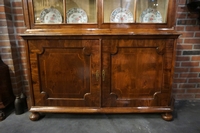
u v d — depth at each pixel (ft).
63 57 3.88
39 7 4.04
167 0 3.77
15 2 4.65
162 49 3.76
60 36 3.67
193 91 5.28
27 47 3.80
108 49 3.77
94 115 4.58
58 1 4.16
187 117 4.44
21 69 5.14
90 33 3.66
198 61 5.08
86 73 3.96
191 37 4.89
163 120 4.32
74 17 4.23
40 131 3.87
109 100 4.11
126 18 4.16
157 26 3.83
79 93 4.11
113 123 4.21
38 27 3.85
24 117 4.48
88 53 3.80
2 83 4.40
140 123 4.20
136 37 3.66
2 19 4.42
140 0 4.10
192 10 4.69
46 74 4.00
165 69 3.91
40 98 4.14
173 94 5.31
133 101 4.11
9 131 3.86
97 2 3.71
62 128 4.00
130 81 4.01
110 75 3.96
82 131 3.88
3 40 4.57
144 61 3.87
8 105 4.78
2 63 4.66
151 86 4.04
